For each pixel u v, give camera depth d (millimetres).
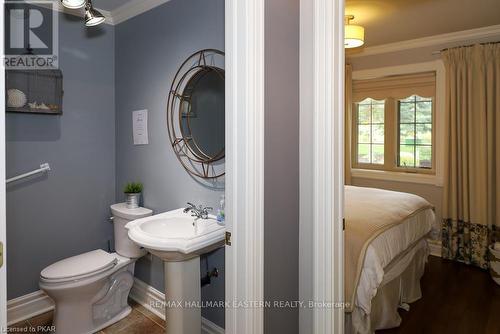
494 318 2445
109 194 2891
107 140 2848
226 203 1303
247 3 1193
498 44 3318
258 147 1240
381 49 4184
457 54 3557
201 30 2064
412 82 4016
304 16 1465
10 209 2371
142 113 2566
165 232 2074
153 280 2553
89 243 2787
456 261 3629
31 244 2473
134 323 2385
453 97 3584
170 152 2344
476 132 3467
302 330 1534
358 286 1960
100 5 2561
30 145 2436
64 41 2555
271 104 1336
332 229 1404
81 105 2678
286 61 1406
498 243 3145
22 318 2420
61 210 2617
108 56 2801
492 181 3420
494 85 3373
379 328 2240
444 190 3701
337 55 1400
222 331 2016
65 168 2621
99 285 2205
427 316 2479
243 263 1248
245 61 1201
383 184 4324
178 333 1831
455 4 2867
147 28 2471
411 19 3215
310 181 1473
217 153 1997
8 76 2275
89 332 2242
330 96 1378
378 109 4465
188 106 2172
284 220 1431
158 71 2395
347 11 3008
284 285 1448
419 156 4199
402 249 2371
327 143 1388
